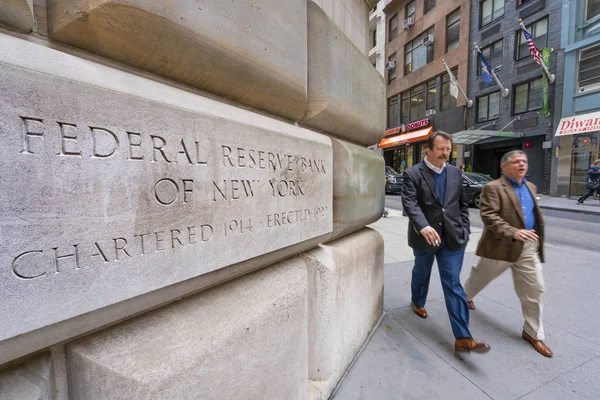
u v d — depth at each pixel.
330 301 1.89
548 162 16.61
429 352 2.46
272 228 1.37
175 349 1.00
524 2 17.38
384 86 3.04
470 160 21.27
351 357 2.28
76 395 0.84
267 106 1.54
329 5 2.17
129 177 0.83
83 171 0.74
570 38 15.33
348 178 2.16
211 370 1.10
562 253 5.46
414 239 2.77
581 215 10.64
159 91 0.94
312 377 1.93
